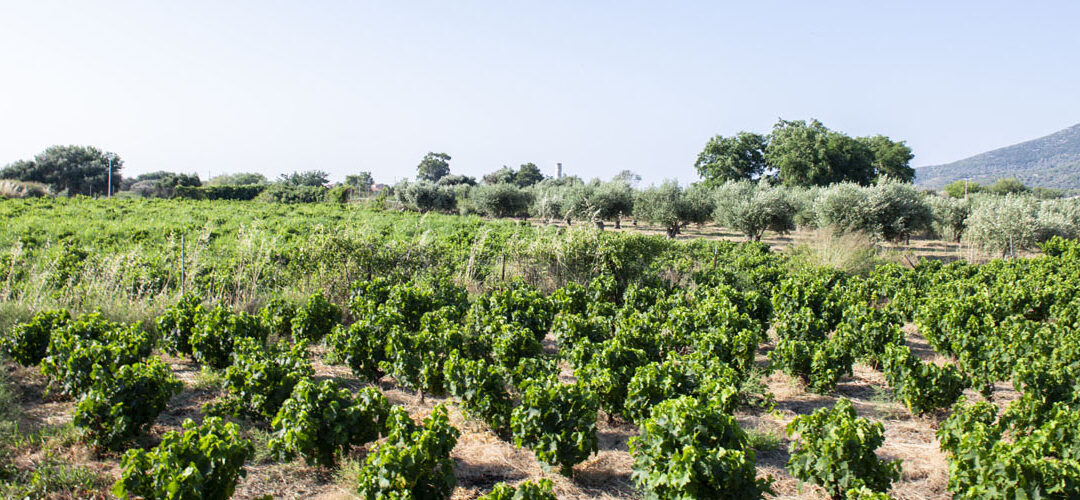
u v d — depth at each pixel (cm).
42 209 3027
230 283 1279
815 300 1323
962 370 817
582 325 964
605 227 4472
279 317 1059
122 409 605
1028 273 1881
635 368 757
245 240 1515
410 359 788
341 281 1380
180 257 1366
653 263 1661
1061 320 1152
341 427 575
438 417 551
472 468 633
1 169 6334
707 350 872
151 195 6806
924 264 2105
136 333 885
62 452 610
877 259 2166
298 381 679
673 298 1289
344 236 1438
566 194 4503
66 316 906
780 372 1007
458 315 1150
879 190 2941
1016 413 649
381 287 1263
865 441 530
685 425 530
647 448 548
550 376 661
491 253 1862
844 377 989
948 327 1073
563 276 1566
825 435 555
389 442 526
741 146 6438
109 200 3959
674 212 3788
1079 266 1930
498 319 994
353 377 911
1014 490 478
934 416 784
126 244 2041
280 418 596
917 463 661
